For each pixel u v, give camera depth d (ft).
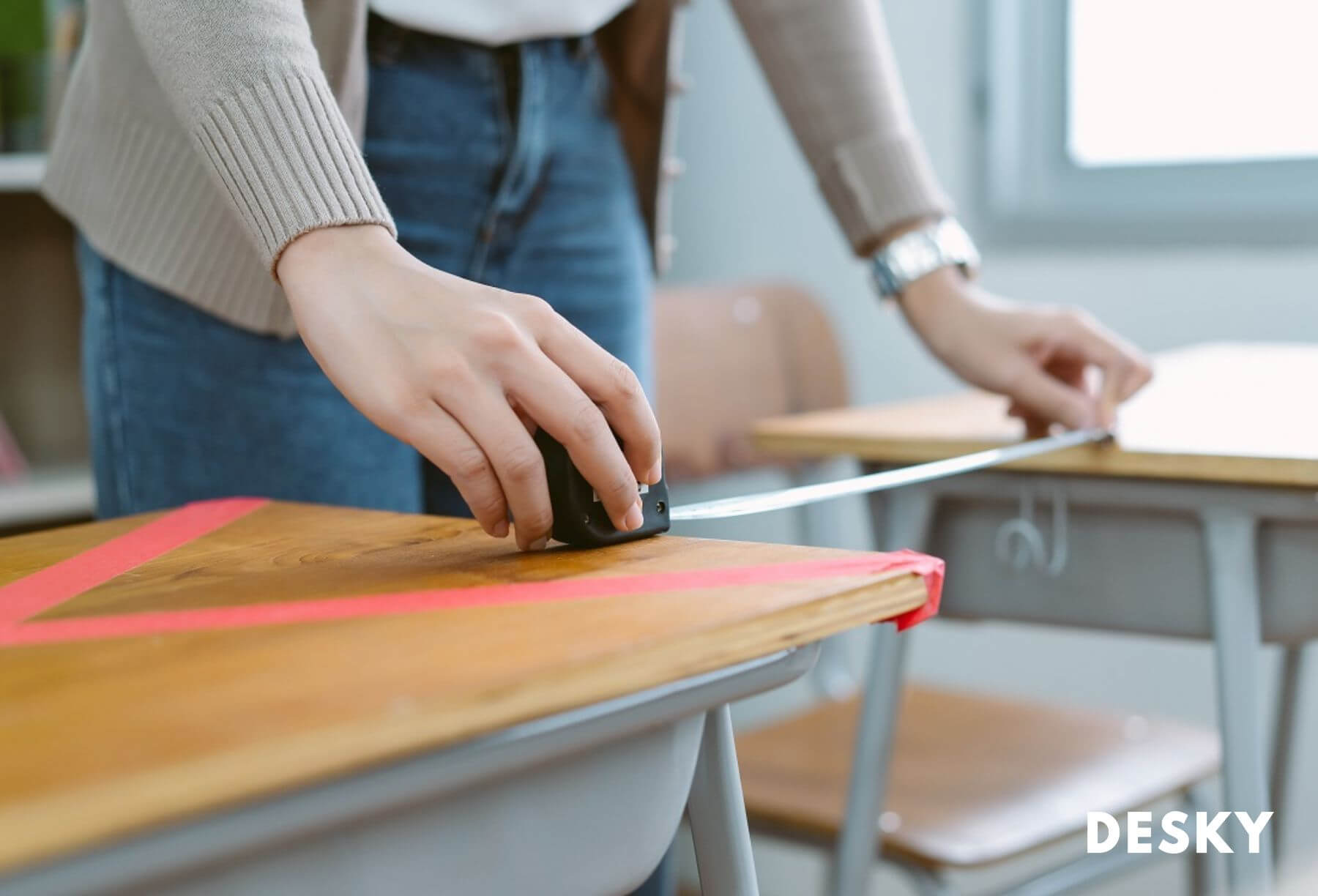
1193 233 5.79
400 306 1.78
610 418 1.80
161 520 2.26
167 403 2.85
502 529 1.80
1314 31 5.57
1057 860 6.15
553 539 1.89
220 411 2.82
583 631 1.35
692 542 1.85
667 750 1.59
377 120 2.87
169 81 2.06
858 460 3.35
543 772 1.45
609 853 1.54
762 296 5.76
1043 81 6.20
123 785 0.97
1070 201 6.17
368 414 1.76
